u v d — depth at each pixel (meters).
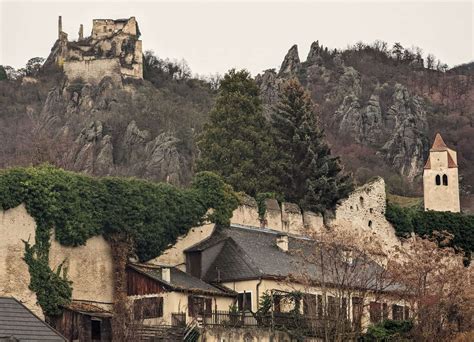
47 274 74.38
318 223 102.12
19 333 54.94
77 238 76.94
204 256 84.19
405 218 109.62
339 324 76.25
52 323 74.19
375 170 191.12
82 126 196.38
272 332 75.00
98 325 73.94
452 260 92.88
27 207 74.12
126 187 81.69
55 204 75.75
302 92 110.69
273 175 106.38
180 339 72.31
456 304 84.81
